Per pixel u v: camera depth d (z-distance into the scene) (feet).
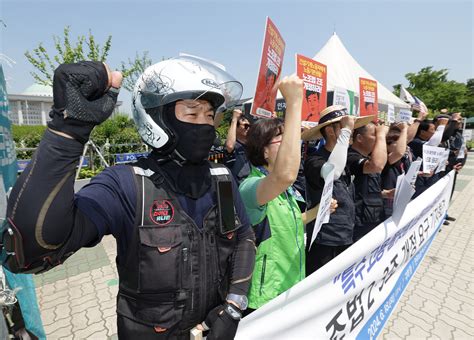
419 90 113.60
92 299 10.91
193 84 3.48
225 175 4.09
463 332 9.34
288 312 5.10
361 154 10.25
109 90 2.77
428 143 16.55
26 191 2.42
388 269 8.74
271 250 5.58
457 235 17.99
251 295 5.58
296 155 4.40
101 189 3.14
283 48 6.10
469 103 121.39
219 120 4.96
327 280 5.83
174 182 3.58
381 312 8.48
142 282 3.27
